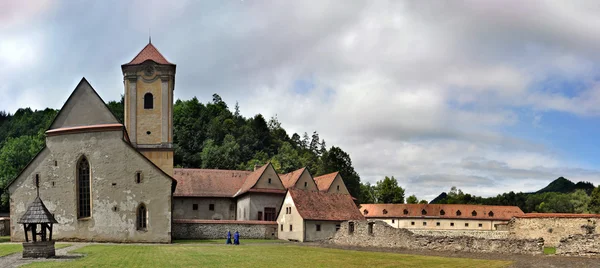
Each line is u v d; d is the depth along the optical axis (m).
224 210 81.44
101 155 56.38
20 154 111.62
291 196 67.19
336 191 83.69
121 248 44.94
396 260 37.12
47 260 34.12
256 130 172.62
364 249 47.72
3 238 57.88
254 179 77.12
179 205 79.44
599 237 38.69
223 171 86.19
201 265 32.12
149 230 55.97
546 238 56.03
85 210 55.88
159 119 70.00
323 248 48.75
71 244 50.25
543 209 154.25
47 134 56.66
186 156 137.38
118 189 56.03
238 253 41.09
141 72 70.31
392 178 164.50
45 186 55.72
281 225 69.44
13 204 55.25
